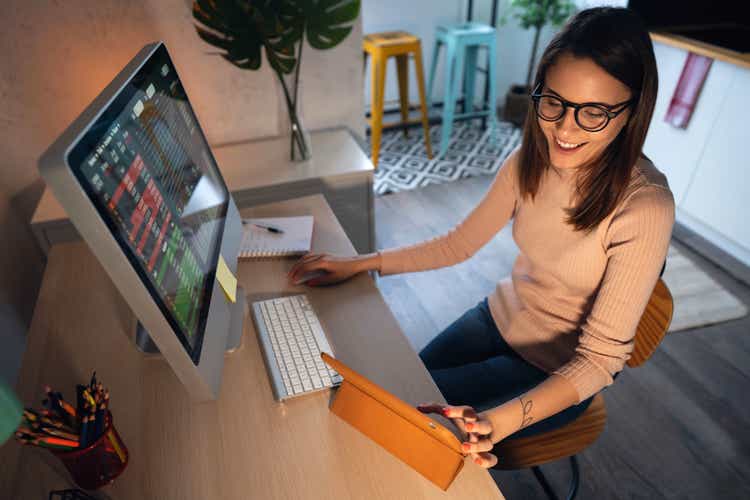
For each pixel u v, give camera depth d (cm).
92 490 74
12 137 167
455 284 231
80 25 164
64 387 89
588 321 92
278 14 156
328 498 72
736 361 190
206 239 90
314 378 89
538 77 88
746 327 204
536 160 99
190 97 189
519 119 373
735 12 275
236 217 111
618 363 89
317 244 125
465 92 382
